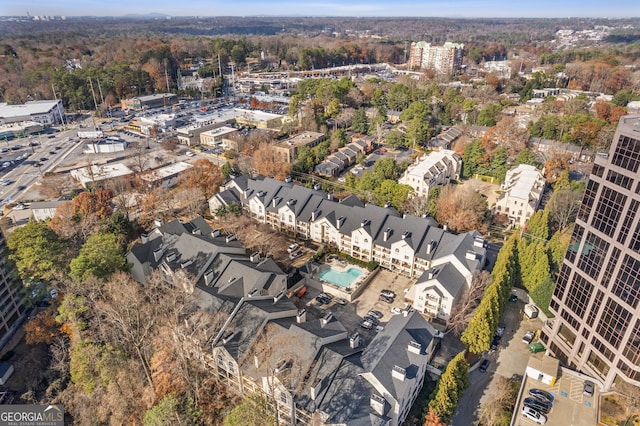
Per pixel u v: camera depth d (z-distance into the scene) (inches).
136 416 2401.6
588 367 2532.0
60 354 2778.1
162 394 2422.5
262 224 4333.2
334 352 2320.4
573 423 2282.2
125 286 2807.6
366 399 2117.4
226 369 2527.1
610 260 2279.8
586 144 6166.3
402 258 3599.9
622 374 2289.6
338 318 3196.4
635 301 2148.1
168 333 2546.8
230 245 3412.9
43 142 7632.9
